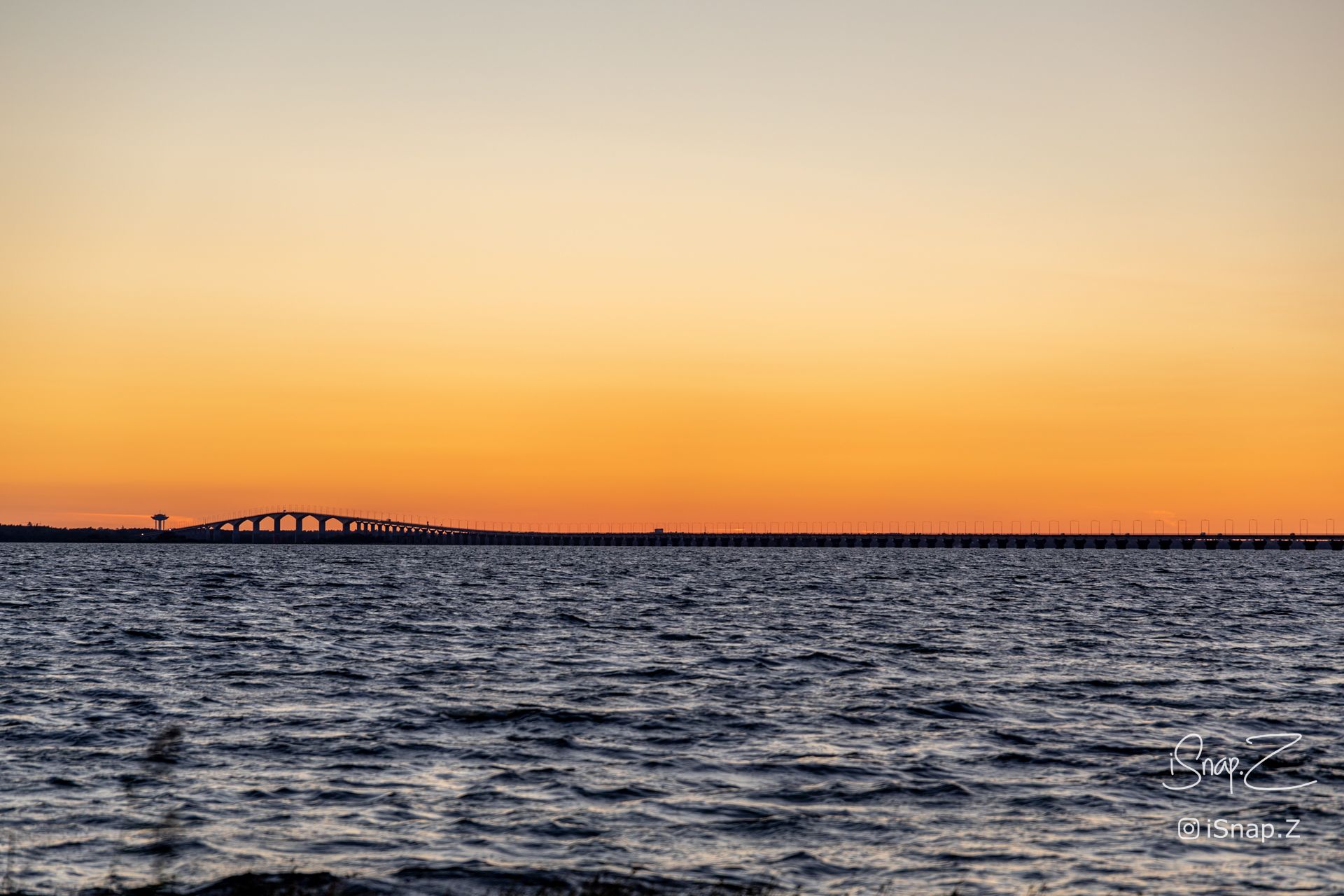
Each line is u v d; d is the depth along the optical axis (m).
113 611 87.38
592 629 74.44
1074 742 35.22
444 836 25.06
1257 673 51.91
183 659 54.16
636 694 44.12
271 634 67.75
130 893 21.39
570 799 28.06
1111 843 25.08
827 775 30.72
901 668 53.22
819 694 44.38
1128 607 102.00
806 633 72.31
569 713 39.09
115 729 36.00
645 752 33.44
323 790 28.78
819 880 22.67
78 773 30.08
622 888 21.83
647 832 25.56
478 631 72.00
